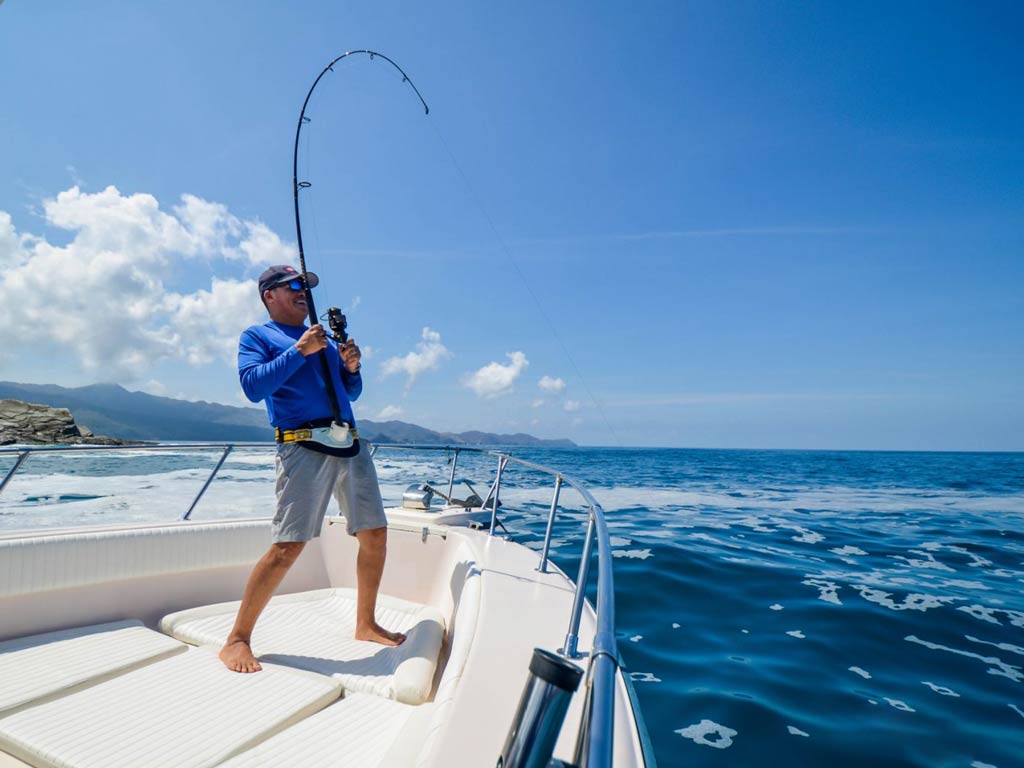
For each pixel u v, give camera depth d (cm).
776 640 317
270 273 200
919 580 454
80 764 113
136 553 202
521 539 562
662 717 234
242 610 167
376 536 191
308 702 140
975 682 271
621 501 1027
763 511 914
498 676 113
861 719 235
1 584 173
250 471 1251
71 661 156
